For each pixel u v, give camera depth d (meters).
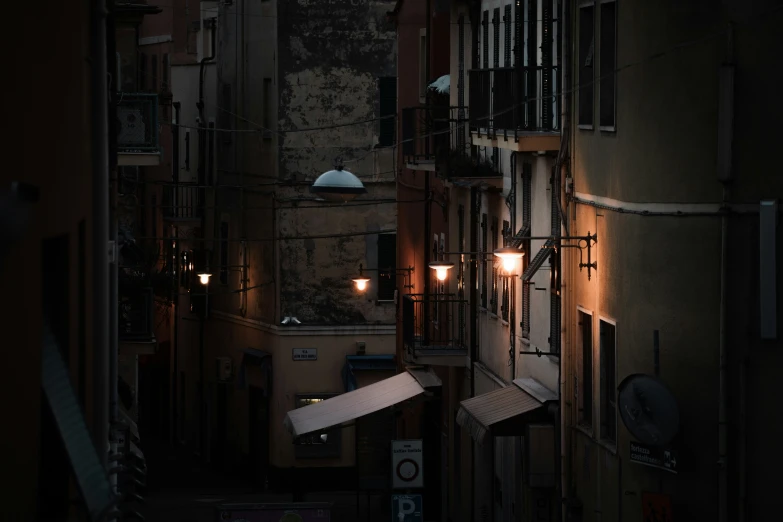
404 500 36.84
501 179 38.31
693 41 25.47
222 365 65.19
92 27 20.12
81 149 17.64
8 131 12.48
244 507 35.09
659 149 26.19
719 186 25.14
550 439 31.64
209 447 69.06
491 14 39.50
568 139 30.98
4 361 12.60
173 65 75.62
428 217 49.72
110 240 23.61
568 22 30.95
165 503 54.59
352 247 61.34
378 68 61.47
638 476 27.03
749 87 24.67
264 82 63.53
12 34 12.68
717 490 25.39
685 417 25.77
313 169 61.25
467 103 42.66
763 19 24.50
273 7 61.81
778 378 24.70
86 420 16.92
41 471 15.38
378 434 59.78
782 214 24.34
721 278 25.19
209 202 70.94
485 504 39.91
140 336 43.53
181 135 74.56
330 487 59.97
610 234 28.17
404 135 50.66
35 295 13.95
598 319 29.05
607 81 28.64
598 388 29.12
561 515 31.30
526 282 32.16
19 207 11.95
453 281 45.38
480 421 33.03
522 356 35.91
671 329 26.05
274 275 61.47
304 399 61.03
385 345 61.38
